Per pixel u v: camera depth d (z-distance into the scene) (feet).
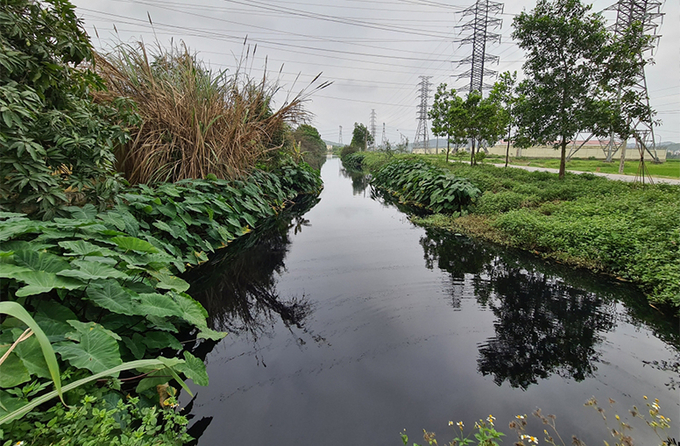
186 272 11.26
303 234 17.51
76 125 7.97
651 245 10.60
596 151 78.43
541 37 27.68
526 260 12.87
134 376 5.31
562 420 5.19
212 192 15.24
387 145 69.00
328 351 7.10
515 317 8.54
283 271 11.93
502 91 40.06
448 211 22.47
